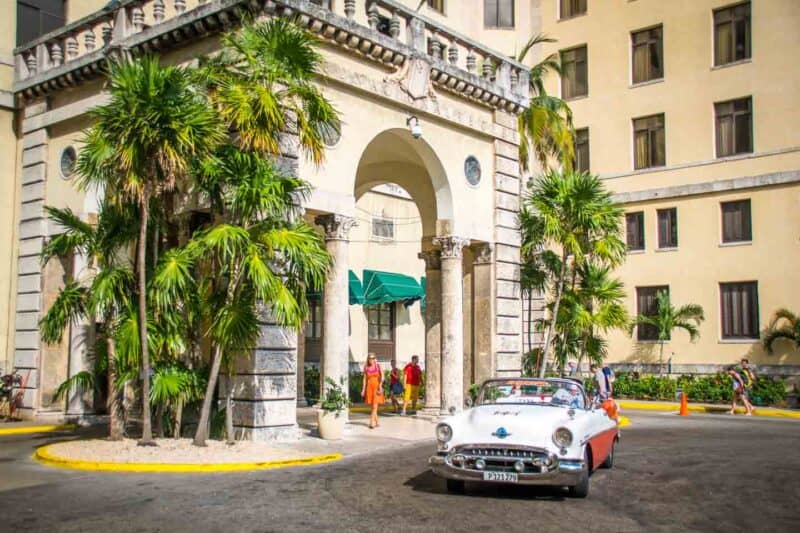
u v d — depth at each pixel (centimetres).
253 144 1354
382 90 1752
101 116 1259
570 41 3566
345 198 1666
